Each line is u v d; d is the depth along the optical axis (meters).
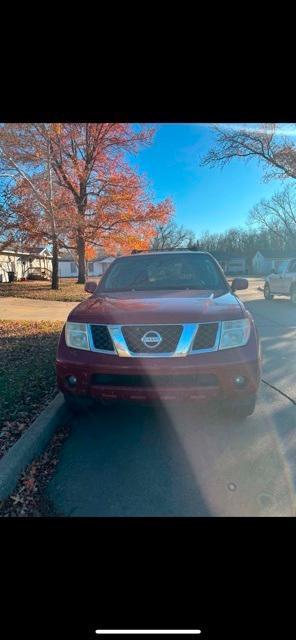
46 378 4.35
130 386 2.80
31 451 2.73
